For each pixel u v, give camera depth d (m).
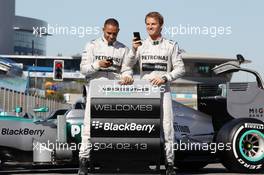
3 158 17.11
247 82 18.00
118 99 13.91
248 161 16.91
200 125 17.83
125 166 14.05
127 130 13.91
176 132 17.44
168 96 14.34
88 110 14.11
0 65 18.00
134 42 14.69
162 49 14.64
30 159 17.19
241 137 16.86
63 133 16.70
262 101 17.89
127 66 14.96
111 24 14.82
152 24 14.59
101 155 13.95
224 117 18.47
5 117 17.03
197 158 17.86
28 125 17.06
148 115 13.92
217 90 19.09
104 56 14.93
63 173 17.92
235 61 17.97
